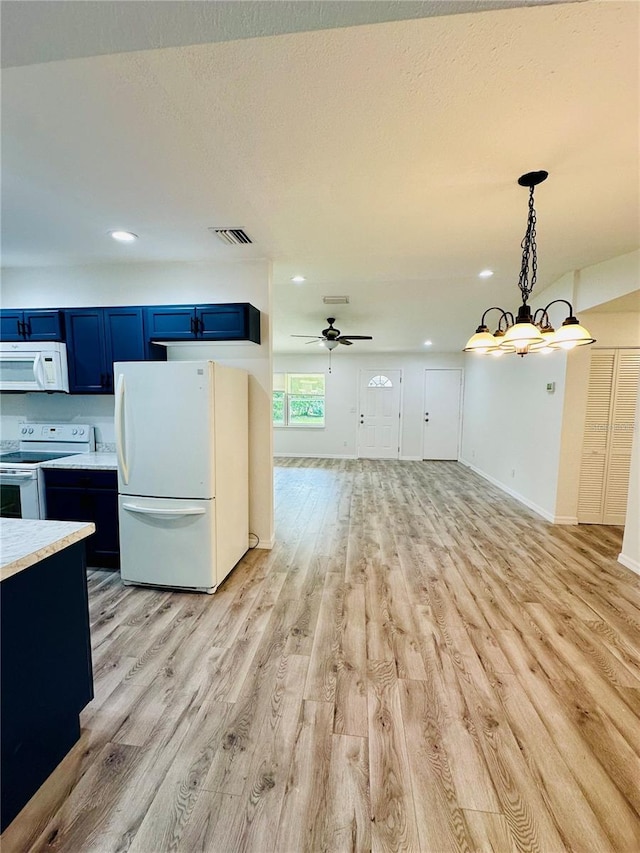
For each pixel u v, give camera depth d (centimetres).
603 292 336
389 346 760
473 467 744
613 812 129
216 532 270
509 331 206
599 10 107
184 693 178
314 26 110
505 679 189
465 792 135
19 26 109
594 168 188
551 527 408
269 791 134
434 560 326
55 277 343
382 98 141
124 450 266
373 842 119
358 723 162
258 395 333
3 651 121
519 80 132
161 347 333
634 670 196
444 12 106
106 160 183
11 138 166
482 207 230
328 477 669
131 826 123
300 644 214
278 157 180
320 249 299
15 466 298
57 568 144
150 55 121
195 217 243
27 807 128
